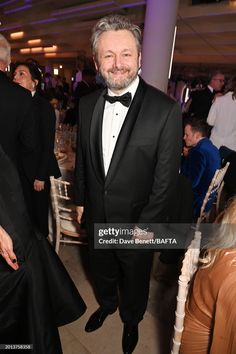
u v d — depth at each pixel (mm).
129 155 1292
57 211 2061
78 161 1523
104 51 1181
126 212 1414
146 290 1627
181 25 8070
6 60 1611
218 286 793
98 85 3914
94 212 1487
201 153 2121
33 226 1103
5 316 1009
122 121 1316
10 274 993
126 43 1160
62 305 1201
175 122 1272
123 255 1510
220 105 3631
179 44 9555
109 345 1633
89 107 1395
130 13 7836
